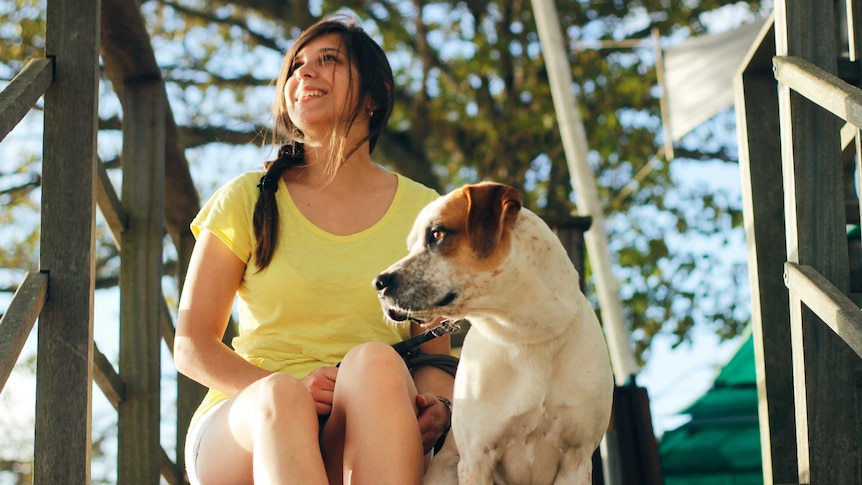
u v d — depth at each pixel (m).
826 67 2.94
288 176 3.07
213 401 2.84
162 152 3.82
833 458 2.75
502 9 12.07
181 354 2.83
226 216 2.96
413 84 11.98
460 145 11.75
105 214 3.56
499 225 2.50
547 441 2.61
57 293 2.73
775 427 3.12
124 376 3.61
